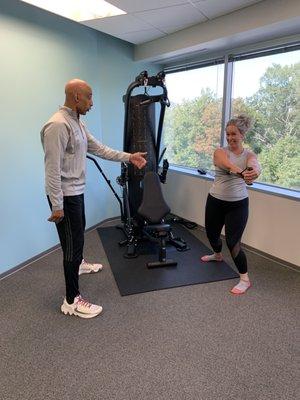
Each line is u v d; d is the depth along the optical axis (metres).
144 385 1.56
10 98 2.59
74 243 2.03
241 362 1.70
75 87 1.88
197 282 2.54
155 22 2.98
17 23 2.58
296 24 2.41
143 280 2.58
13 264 2.77
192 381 1.58
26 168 2.82
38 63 2.82
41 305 2.26
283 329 1.96
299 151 2.79
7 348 1.82
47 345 1.84
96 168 3.83
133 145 3.15
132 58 4.03
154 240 3.28
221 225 2.60
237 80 3.35
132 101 3.07
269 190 2.92
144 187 2.87
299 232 2.67
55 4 2.54
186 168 4.27
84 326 2.02
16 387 1.56
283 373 1.62
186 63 3.96
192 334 1.93
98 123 3.78
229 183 2.31
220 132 3.62
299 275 2.66
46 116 2.98
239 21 2.65
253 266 2.82
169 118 4.51
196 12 2.70
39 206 3.02
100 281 2.59
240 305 2.22
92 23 2.99
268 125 3.05
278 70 2.88
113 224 4.07
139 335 1.92
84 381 1.59
